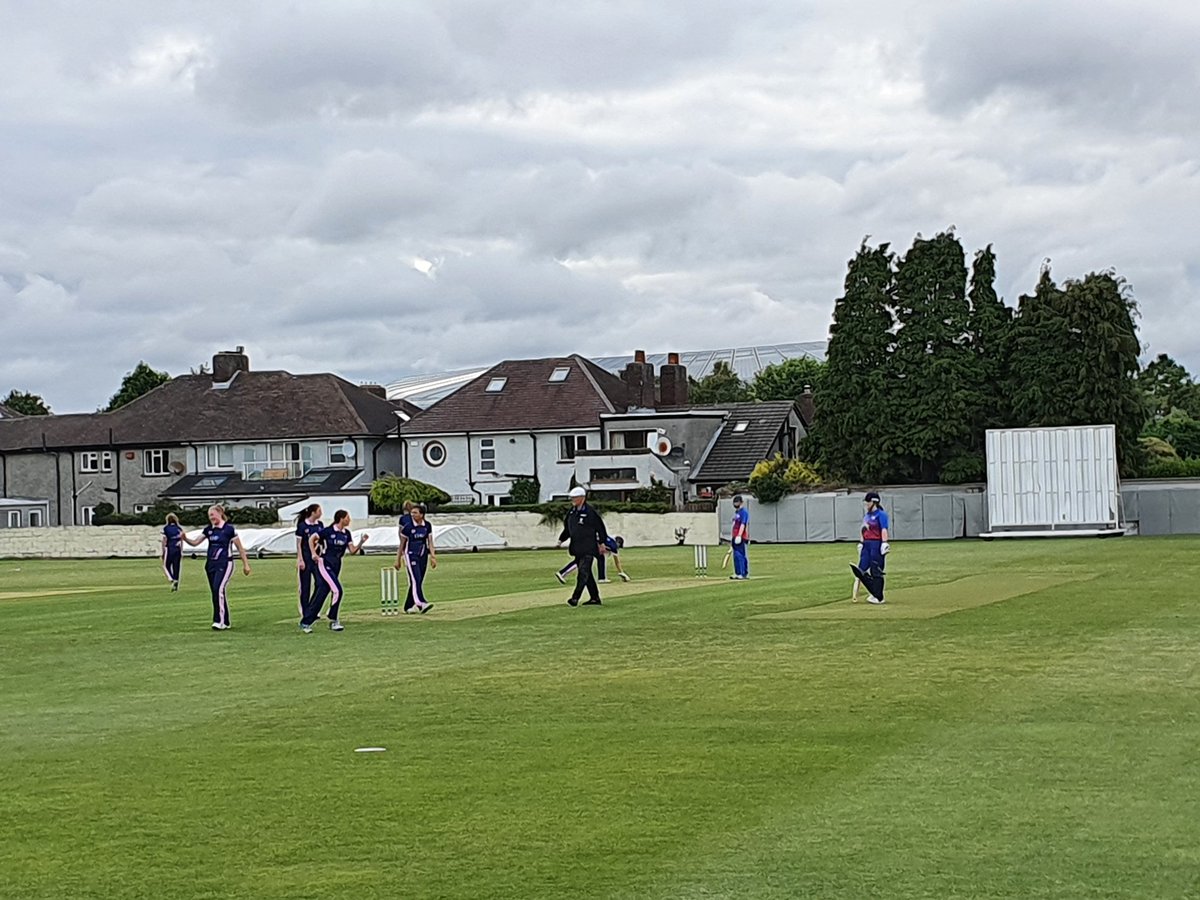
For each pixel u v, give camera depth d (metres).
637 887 8.25
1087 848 8.85
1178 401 114.69
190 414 94.56
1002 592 29.08
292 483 90.00
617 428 85.31
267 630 25.28
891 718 13.68
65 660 21.06
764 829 9.49
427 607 28.19
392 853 9.12
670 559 51.88
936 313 73.00
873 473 73.69
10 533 77.62
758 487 68.75
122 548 76.81
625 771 11.49
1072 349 70.94
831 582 33.97
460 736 13.35
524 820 9.91
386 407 98.31
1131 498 65.06
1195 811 9.74
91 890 8.46
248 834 9.70
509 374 91.62
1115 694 14.77
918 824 9.52
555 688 16.42
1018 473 62.03
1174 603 25.47
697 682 16.55
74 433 95.44
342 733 13.70
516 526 71.50
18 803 10.80
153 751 12.97
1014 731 12.80
